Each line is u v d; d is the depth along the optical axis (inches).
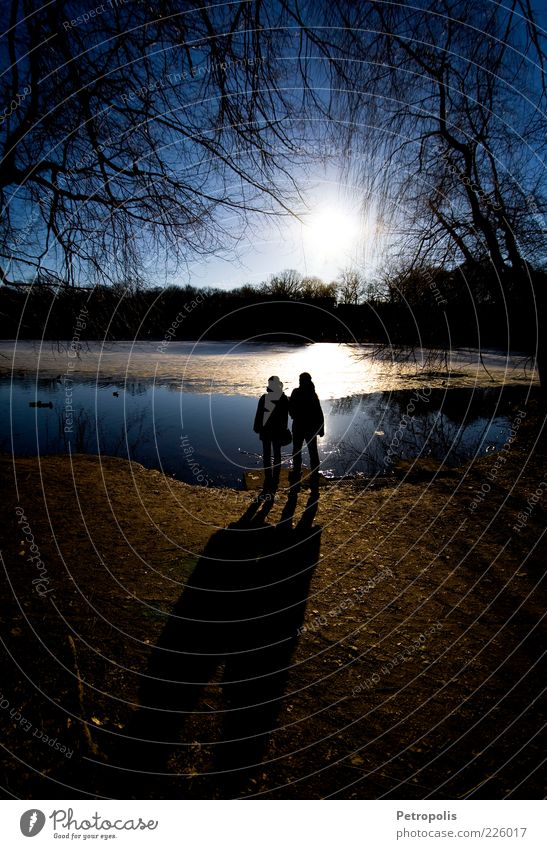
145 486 244.4
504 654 116.0
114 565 157.9
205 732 92.3
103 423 445.1
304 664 112.9
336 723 95.3
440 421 467.5
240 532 189.6
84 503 212.7
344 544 179.0
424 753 88.4
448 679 107.6
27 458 290.0
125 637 120.6
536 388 638.5
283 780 82.7
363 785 82.0
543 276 288.7
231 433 405.4
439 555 169.3
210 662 112.7
